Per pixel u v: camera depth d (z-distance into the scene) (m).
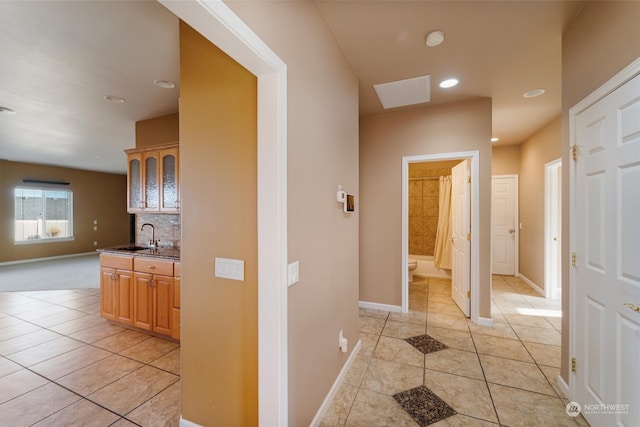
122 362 2.49
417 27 1.94
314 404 1.70
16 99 3.04
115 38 2.00
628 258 1.37
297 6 1.50
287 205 1.38
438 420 1.76
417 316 3.45
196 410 1.65
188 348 1.67
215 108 1.57
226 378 1.57
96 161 6.86
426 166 5.32
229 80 1.53
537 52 2.24
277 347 1.33
